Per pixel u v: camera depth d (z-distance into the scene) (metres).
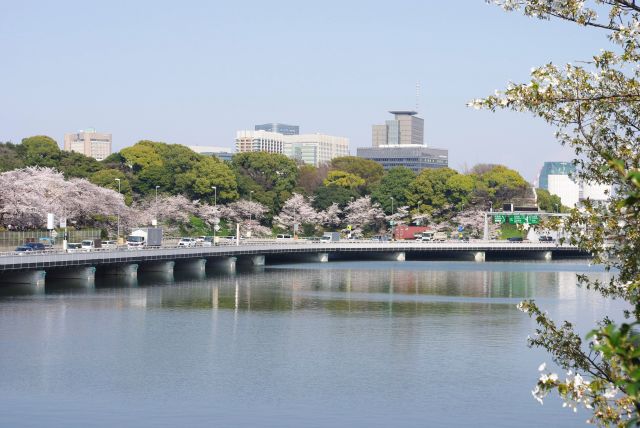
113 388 52.94
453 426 45.22
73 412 47.41
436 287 119.19
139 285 115.50
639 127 22.08
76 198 159.25
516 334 73.75
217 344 68.19
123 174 193.00
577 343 23.72
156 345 67.25
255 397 51.16
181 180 199.88
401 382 55.09
